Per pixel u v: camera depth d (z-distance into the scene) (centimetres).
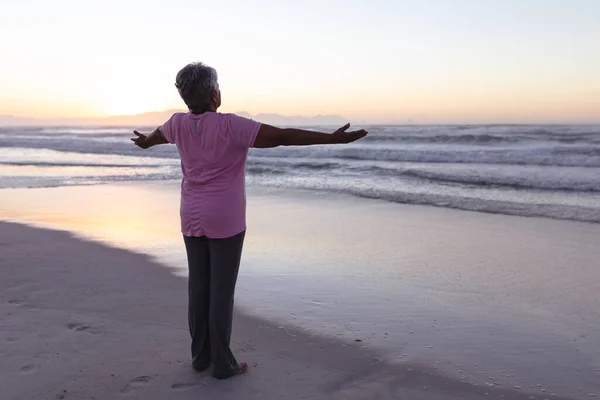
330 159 2022
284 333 369
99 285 467
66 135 5884
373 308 425
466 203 1005
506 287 486
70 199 1076
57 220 832
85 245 638
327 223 819
